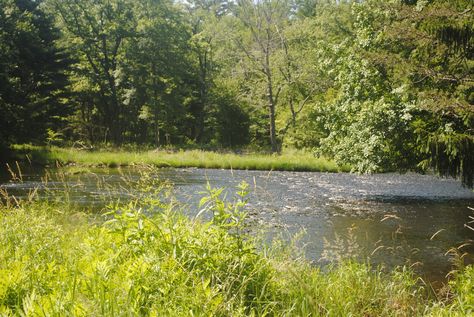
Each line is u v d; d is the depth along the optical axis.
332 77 40.41
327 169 28.69
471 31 12.89
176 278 4.01
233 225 4.88
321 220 12.80
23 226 5.58
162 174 23.98
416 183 22.67
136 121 52.94
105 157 28.53
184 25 51.81
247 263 4.79
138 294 3.75
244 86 48.34
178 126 56.69
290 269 5.04
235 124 53.62
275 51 43.88
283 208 14.38
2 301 3.70
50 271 4.21
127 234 4.69
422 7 14.98
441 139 13.67
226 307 3.81
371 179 24.12
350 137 19.09
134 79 47.41
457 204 16.52
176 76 49.62
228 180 21.78
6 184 17.08
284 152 41.88
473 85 12.99
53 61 35.91
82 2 48.06
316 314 4.43
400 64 14.85
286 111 49.72
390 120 17.09
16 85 32.62
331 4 43.34
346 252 9.26
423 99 14.30
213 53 53.38
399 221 13.16
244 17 44.44
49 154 29.23
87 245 4.91
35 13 38.00
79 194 14.30
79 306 3.31
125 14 49.09
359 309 5.29
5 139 30.84
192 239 4.70
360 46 19.12
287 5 44.66
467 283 6.20
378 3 16.97
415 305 5.70
